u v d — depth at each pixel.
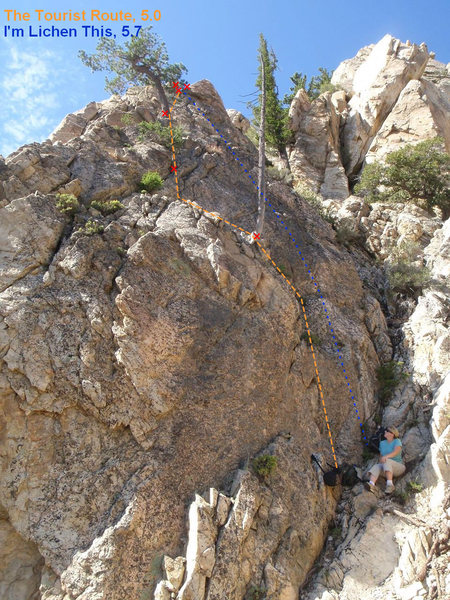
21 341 10.47
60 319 10.91
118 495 9.77
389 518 10.98
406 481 11.66
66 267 11.45
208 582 9.12
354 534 10.91
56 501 9.61
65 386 10.34
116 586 8.87
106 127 15.95
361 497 11.53
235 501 10.12
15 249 11.53
